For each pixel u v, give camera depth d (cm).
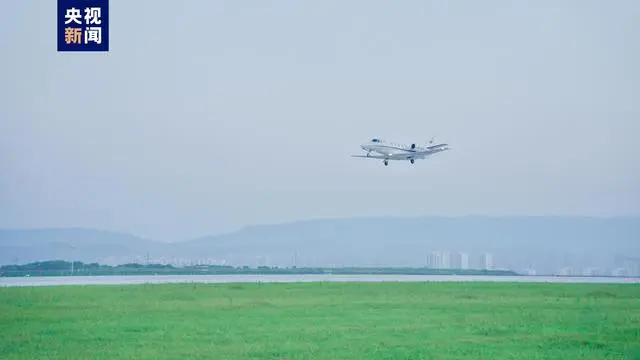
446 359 4125
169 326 5244
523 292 8244
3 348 4388
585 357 4238
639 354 4344
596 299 7412
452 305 6712
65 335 4838
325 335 4878
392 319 5662
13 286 8275
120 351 4300
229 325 5303
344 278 11938
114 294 7400
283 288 8450
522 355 4266
